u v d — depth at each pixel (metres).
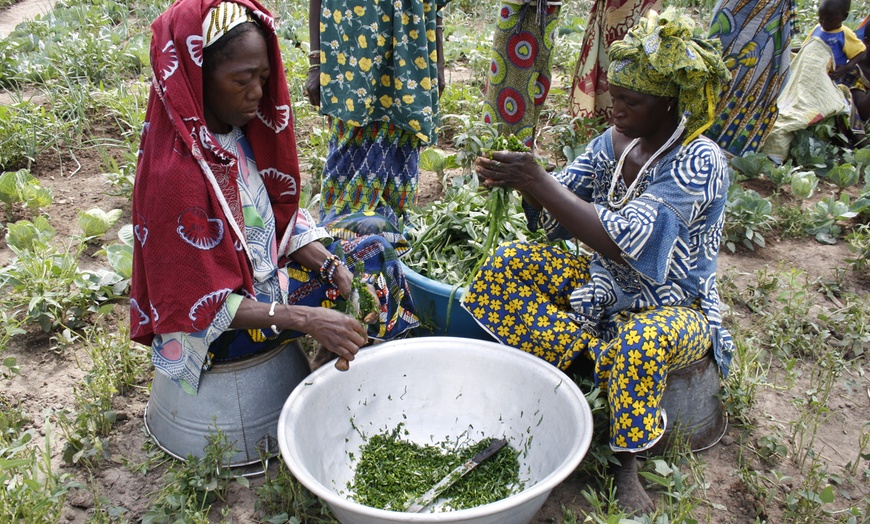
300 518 2.33
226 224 2.29
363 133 3.41
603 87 4.89
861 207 4.19
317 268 2.67
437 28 3.61
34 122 4.96
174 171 2.18
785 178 4.63
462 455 2.59
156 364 2.46
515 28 4.11
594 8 4.73
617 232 2.39
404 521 1.88
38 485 2.22
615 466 2.49
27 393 2.91
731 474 2.59
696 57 2.22
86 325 3.30
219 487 2.42
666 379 2.55
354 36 3.13
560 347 2.69
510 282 2.75
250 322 2.34
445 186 4.38
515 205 3.59
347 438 2.58
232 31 2.12
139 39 6.69
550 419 2.48
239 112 2.25
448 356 2.68
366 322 2.49
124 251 3.52
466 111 5.55
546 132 5.29
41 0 9.25
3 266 3.71
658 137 2.49
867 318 3.37
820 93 5.04
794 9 4.50
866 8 8.33
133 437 2.71
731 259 3.98
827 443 2.77
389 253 2.77
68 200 4.38
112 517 2.37
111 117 5.42
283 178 2.55
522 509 2.02
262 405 2.56
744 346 2.99
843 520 2.37
